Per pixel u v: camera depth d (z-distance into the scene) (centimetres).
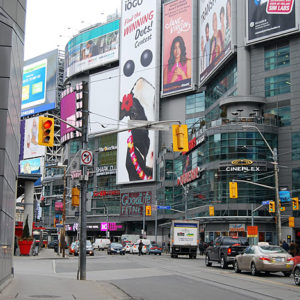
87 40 14112
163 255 6356
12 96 1694
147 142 11381
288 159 7019
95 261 4212
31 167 15575
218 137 7244
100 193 12812
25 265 3412
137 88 11944
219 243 3266
